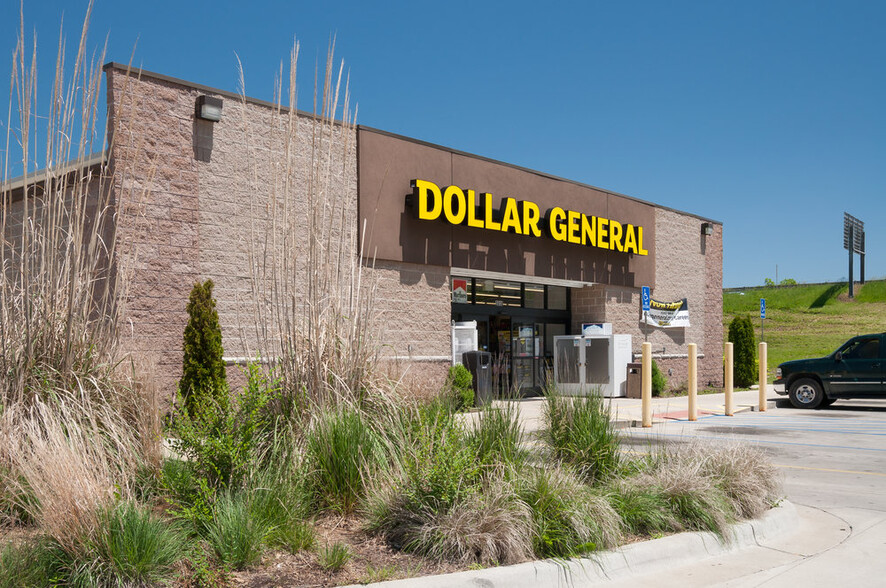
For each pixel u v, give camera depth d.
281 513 5.33
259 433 6.29
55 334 6.27
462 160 17.86
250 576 4.64
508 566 4.88
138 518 4.48
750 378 26.06
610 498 6.01
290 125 7.26
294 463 5.98
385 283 16.12
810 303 59.12
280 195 13.45
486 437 6.48
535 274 19.58
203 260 12.96
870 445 12.12
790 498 8.12
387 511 5.59
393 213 16.22
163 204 12.47
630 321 22.61
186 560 4.62
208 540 4.87
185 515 4.98
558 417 7.36
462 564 4.92
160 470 5.78
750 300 62.03
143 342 10.14
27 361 6.00
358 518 5.89
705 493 6.27
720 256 26.91
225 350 13.12
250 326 13.51
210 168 13.14
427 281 17.05
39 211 11.32
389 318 16.16
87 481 4.59
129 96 12.02
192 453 5.69
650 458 7.33
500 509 5.25
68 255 6.45
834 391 18.50
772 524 6.53
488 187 18.48
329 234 7.24
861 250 64.62
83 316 6.41
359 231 15.48
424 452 5.82
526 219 18.84
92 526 4.30
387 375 7.46
